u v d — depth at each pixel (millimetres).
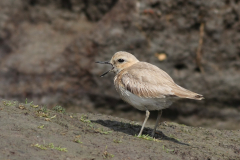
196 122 15469
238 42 15273
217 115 15398
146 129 10117
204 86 15211
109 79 15789
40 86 16594
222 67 15336
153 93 8523
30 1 18750
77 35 17891
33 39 18125
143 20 15547
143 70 8992
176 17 15438
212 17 15242
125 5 15977
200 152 8406
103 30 16031
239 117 15297
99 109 16047
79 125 8812
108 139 8125
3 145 6469
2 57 17875
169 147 8383
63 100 16234
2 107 8586
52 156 6504
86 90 16094
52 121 8422
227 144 9625
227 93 15203
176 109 15547
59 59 16750
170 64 15414
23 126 7531
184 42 15398
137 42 15531
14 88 16766
